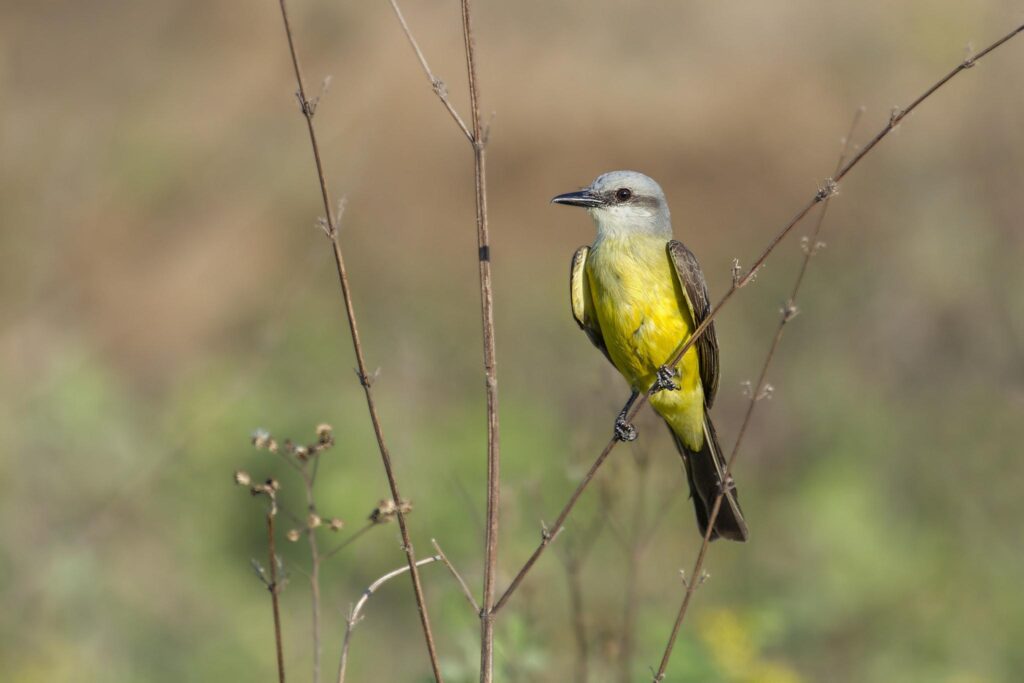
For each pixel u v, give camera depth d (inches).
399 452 470.9
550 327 672.4
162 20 775.7
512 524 335.0
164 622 427.8
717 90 933.2
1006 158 669.9
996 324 569.6
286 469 476.1
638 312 308.2
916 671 423.2
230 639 425.4
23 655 394.0
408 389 501.7
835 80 904.9
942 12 810.8
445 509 456.1
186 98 762.2
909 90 831.7
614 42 963.3
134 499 457.4
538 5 973.2
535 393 564.1
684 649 340.8
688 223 852.6
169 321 681.6
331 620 439.5
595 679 312.5
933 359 569.3
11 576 413.7
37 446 480.7
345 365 588.4
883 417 536.1
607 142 907.4
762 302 667.4
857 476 501.0
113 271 693.9
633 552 331.0
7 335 545.0
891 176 765.3
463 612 310.8
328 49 848.9
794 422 544.1
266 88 796.6
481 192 207.5
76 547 426.6
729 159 898.7
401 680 407.8
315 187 741.9
